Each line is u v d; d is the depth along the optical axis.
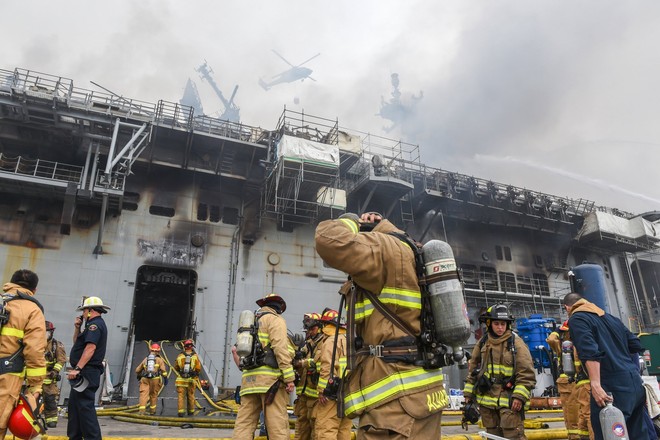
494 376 4.96
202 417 11.29
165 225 26.11
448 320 1.83
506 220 35.72
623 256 42.94
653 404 4.55
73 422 4.94
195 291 25.25
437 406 1.80
